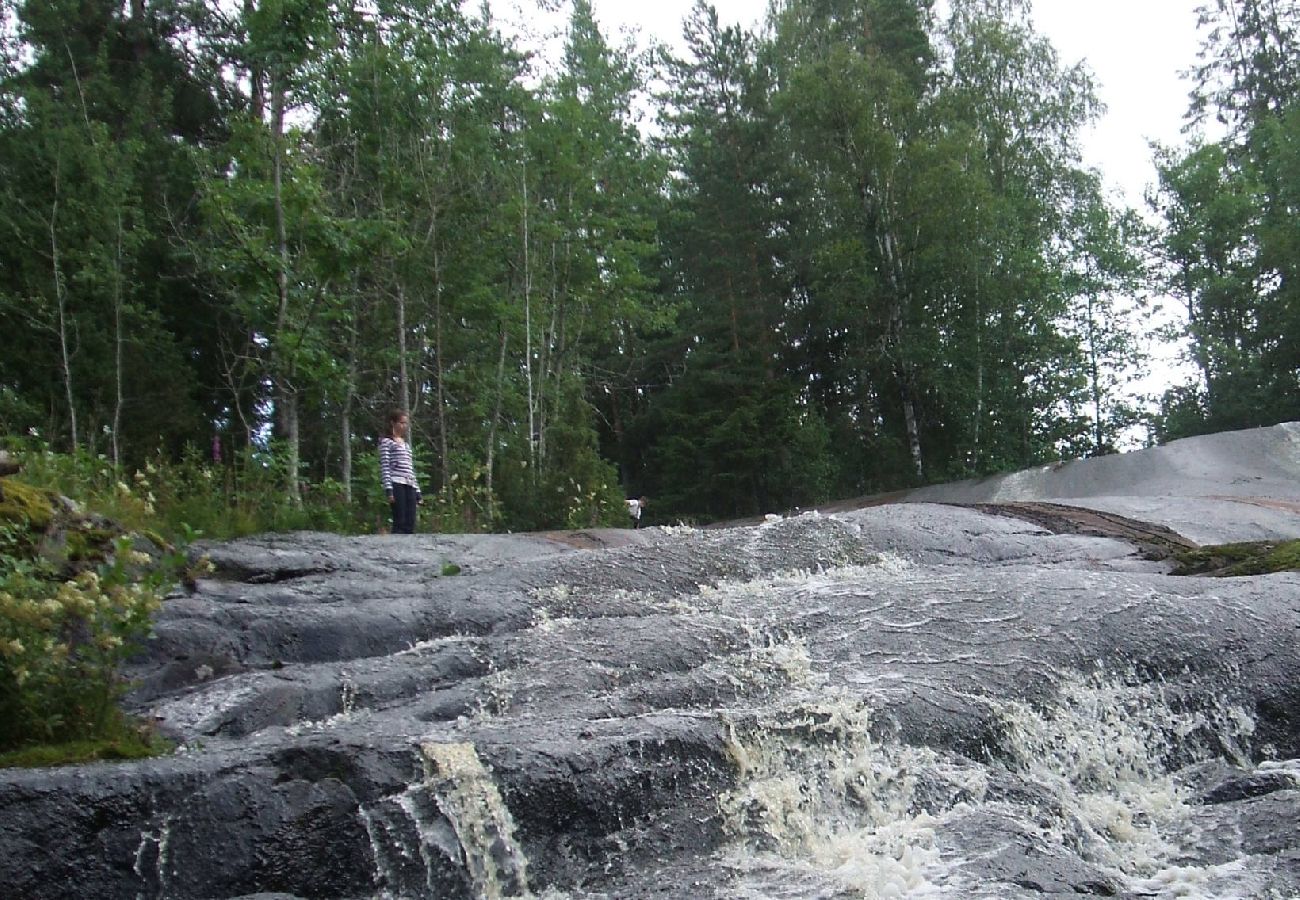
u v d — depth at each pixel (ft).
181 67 85.20
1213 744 19.98
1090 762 18.80
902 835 15.26
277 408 73.36
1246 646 21.21
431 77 63.82
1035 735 18.70
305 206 49.96
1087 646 20.61
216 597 24.79
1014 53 117.80
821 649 20.92
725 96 120.67
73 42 81.10
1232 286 102.94
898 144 107.34
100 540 23.85
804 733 17.28
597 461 61.21
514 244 77.82
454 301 73.77
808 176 115.24
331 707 19.49
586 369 121.60
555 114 79.46
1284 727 20.48
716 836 15.80
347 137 63.16
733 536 29.50
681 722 16.88
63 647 17.22
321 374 49.67
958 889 13.25
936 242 103.96
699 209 119.65
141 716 18.65
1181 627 21.33
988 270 102.99
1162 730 19.79
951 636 21.15
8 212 68.08
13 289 68.13
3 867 13.52
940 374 104.73
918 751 17.48
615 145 98.48
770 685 19.39
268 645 22.50
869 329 113.29
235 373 81.25
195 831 14.38
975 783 16.80
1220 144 115.44
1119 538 33.22
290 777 15.03
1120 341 105.40
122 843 14.17
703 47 121.60
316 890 14.37
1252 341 104.99
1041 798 16.80
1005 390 102.06
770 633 21.65
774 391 114.01
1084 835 16.24
